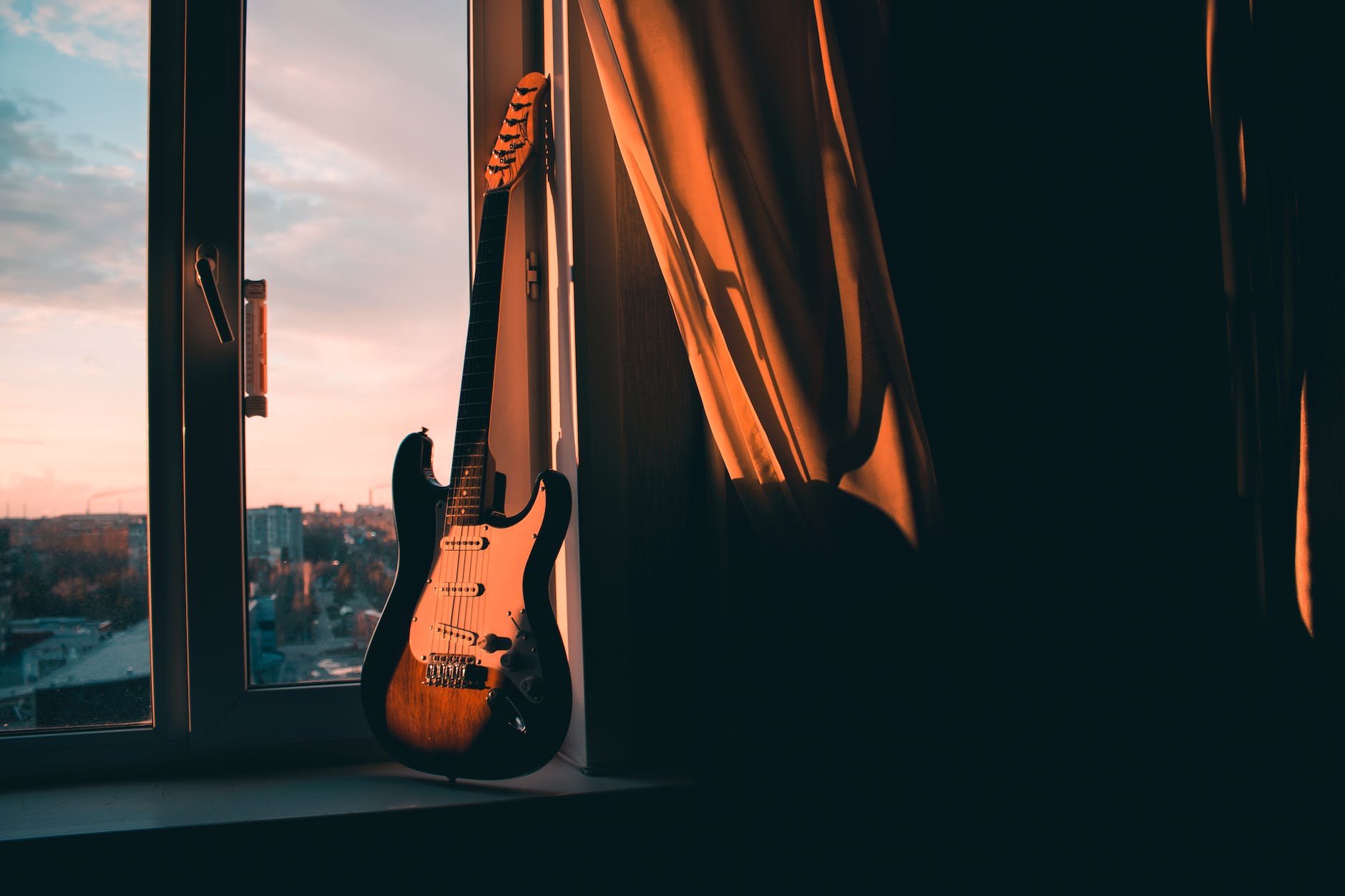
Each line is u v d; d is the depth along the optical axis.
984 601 0.99
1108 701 0.96
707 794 0.93
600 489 1.01
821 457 0.89
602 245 1.03
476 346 1.01
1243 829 0.89
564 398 1.06
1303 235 0.88
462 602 0.95
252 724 1.05
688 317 0.89
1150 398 0.98
